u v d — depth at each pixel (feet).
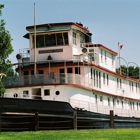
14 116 117.60
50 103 126.93
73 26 169.99
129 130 123.44
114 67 203.82
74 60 164.45
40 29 170.71
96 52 179.63
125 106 208.44
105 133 109.60
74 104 148.87
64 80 150.82
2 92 156.15
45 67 166.09
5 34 176.96
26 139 92.79
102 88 177.78
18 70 172.96
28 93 153.17
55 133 107.14
